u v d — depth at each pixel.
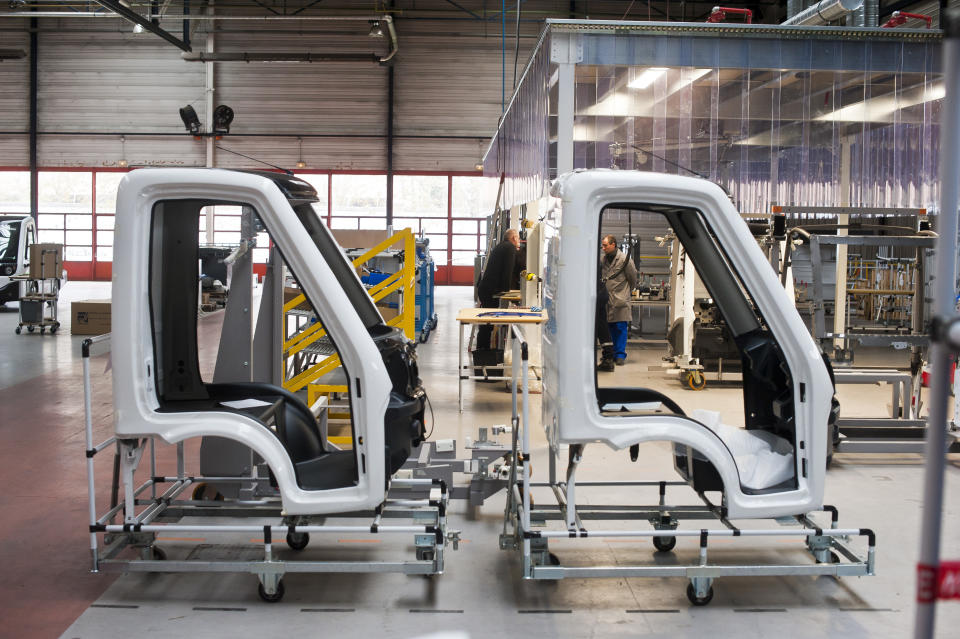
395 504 3.17
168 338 2.97
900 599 2.85
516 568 3.10
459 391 6.55
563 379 2.64
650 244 15.15
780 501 2.77
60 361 8.28
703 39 5.45
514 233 7.61
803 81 5.63
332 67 19.00
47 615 2.66
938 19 10.42
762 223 5.27
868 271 9.82
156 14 16.53
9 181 19.69
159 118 19.22
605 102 5.49
